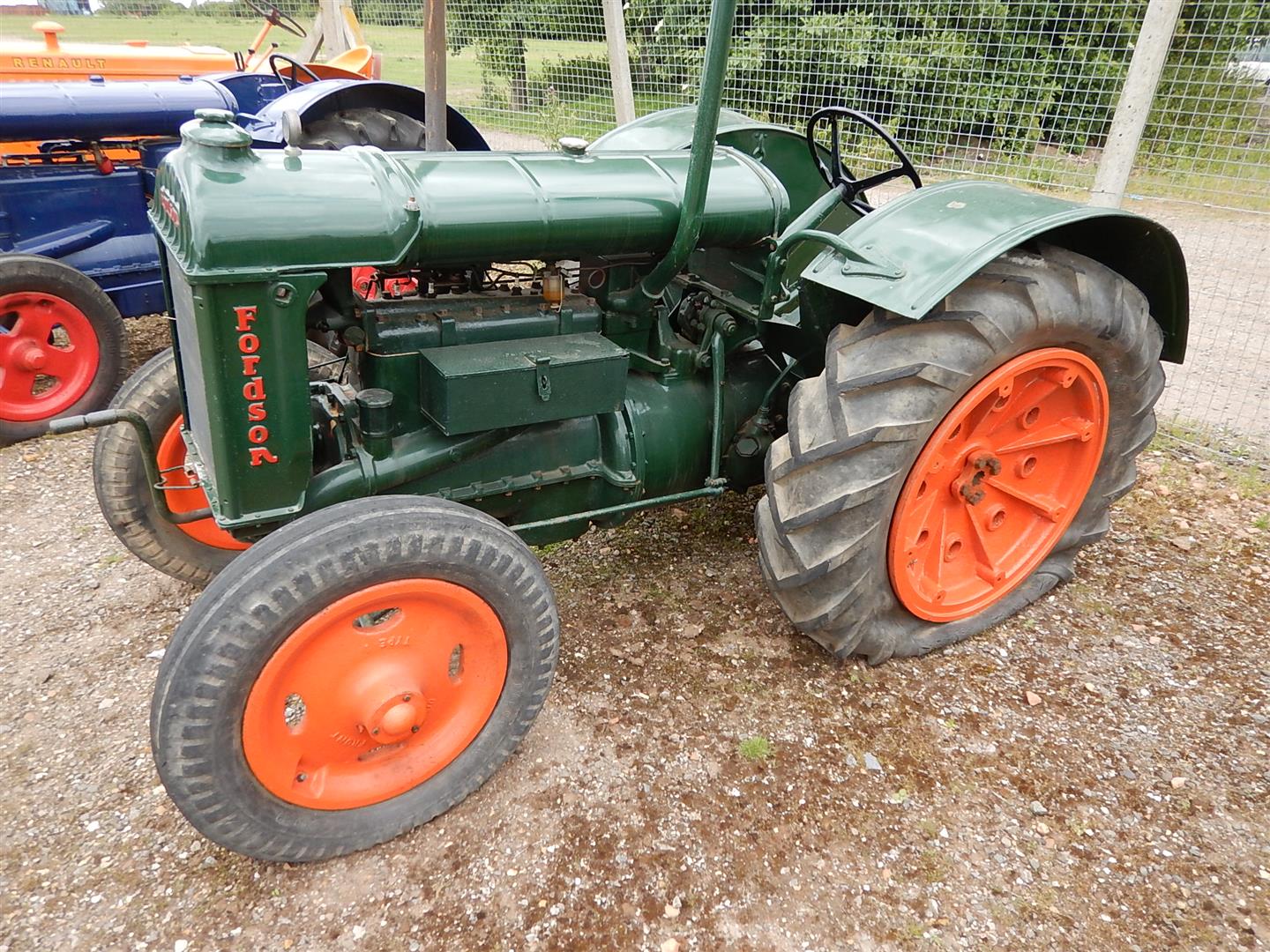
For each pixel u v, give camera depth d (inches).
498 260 78.6
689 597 107.3
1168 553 119.4
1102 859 74.8
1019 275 83.2
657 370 95.9
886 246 80.8
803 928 68.4
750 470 103.9
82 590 107.5
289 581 62.8
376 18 397.7
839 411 80.0
